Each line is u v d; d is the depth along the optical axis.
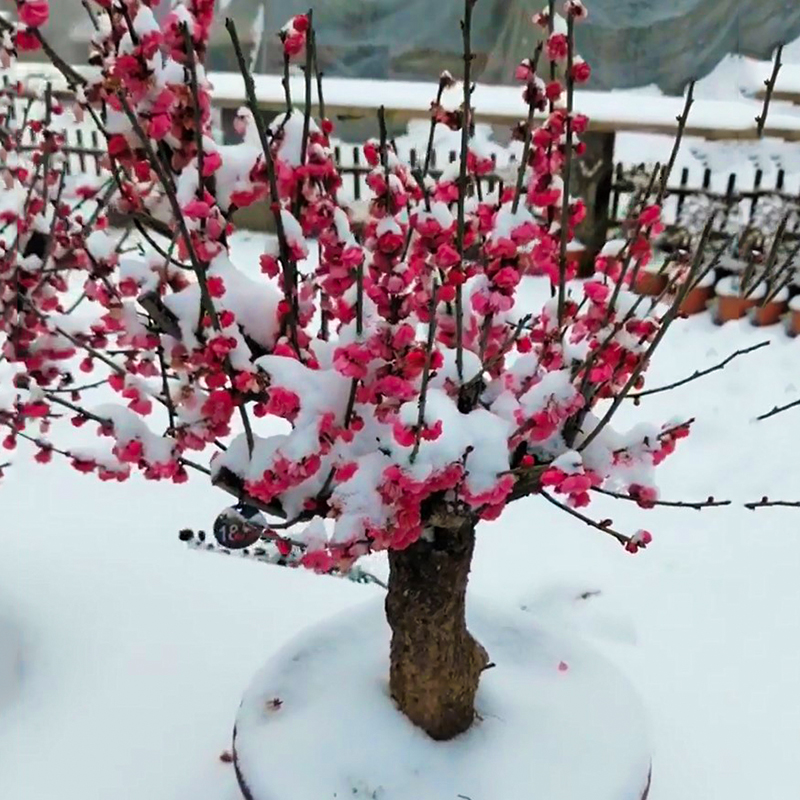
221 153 1.37
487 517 1.50
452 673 1.79
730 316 4.90
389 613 1.81
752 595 2.91
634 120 5.29
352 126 7.04
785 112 6.73
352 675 2.02
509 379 1.53
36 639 2.62
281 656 2.08
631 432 1.55
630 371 1.45
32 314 1.76
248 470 1.48
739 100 6.86
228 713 2.39
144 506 3.30
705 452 3.79
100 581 2.88
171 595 2.83
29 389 1.72
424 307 1.38
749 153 6.91
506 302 1.35
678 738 2.36
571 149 1.27
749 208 5.32
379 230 1.26
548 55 1.33
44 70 5.79
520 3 6.96
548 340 1.44
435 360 1.31
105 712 2.39
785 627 2.77
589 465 1.51
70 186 2.23
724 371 4.45
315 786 1.75
